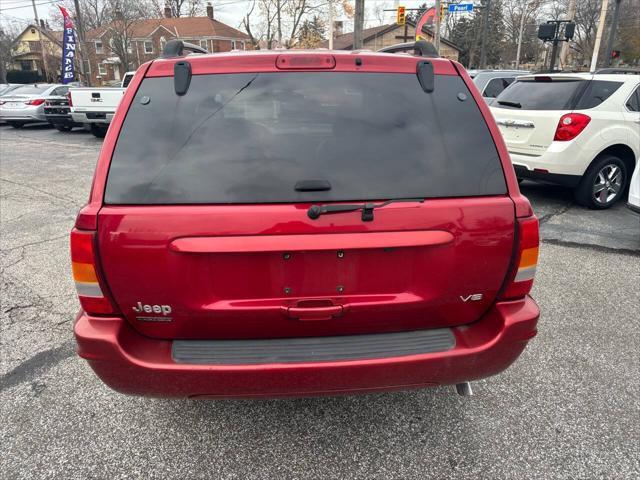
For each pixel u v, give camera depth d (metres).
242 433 2.49
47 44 61.00
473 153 2.01
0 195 7.75
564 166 6.21
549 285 4.25
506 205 1.96
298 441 2.44
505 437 2.46
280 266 1.89
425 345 2.00
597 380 2.92
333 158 1.95
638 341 3.35
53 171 9.84
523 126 6.53
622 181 6.63
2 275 4.56
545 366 3.06
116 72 53.44
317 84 2.05
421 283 1.97
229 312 1.91
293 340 2.00
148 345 1.96
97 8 48.59
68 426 2.54
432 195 1.93
